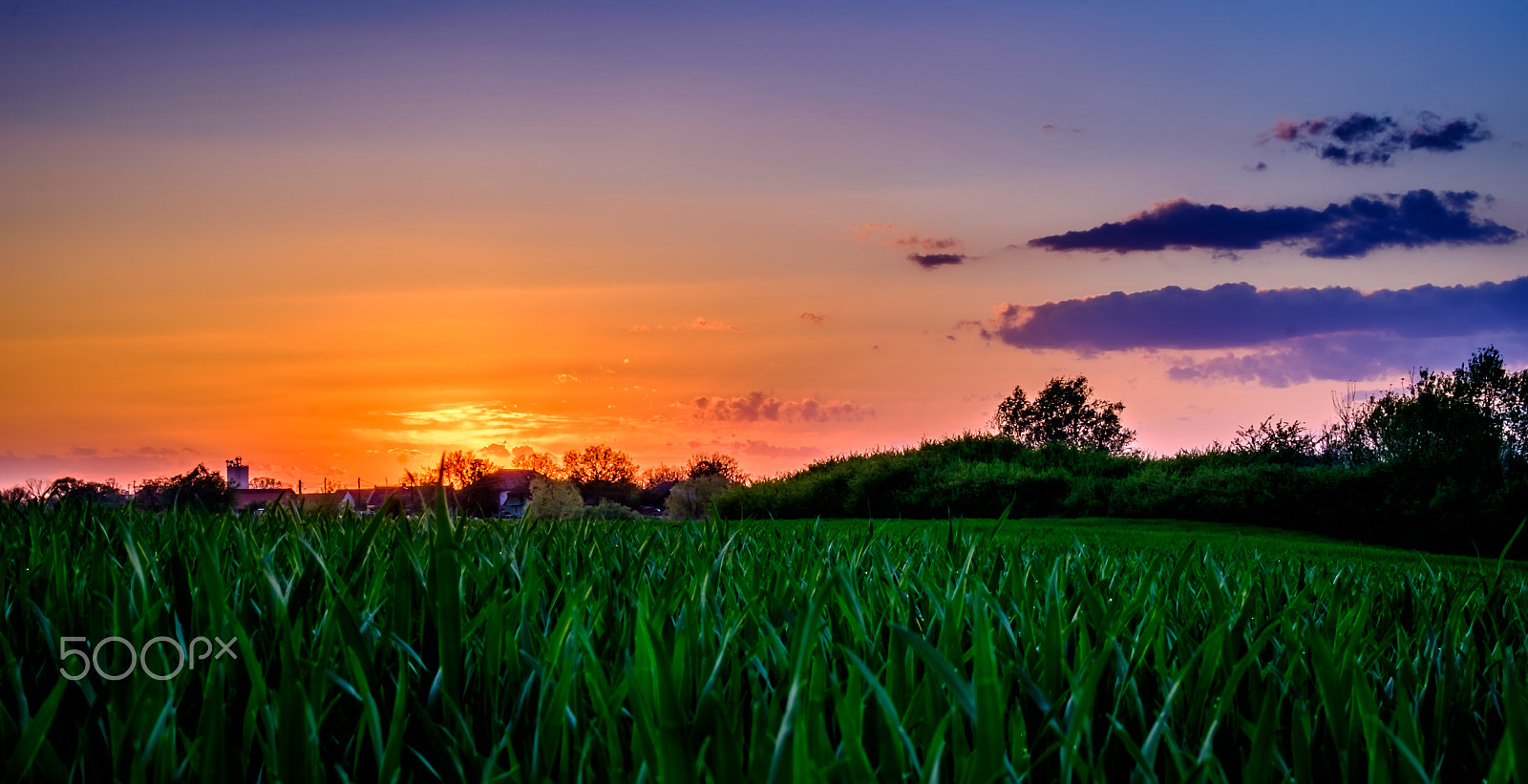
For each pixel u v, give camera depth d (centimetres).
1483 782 154
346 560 267
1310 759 131
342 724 156
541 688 142
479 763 134
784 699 137
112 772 137
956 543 322
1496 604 268
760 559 297
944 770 131
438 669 158
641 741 114
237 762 138
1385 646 197
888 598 220
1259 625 215
